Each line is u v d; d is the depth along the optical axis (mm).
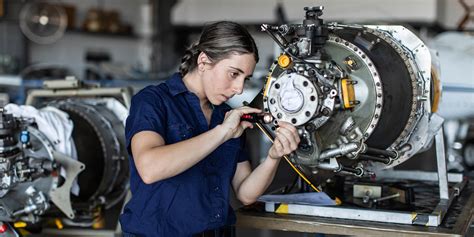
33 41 9719
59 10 9125
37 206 2484
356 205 2199
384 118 1995
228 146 2006
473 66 5227
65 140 2682
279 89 1853
